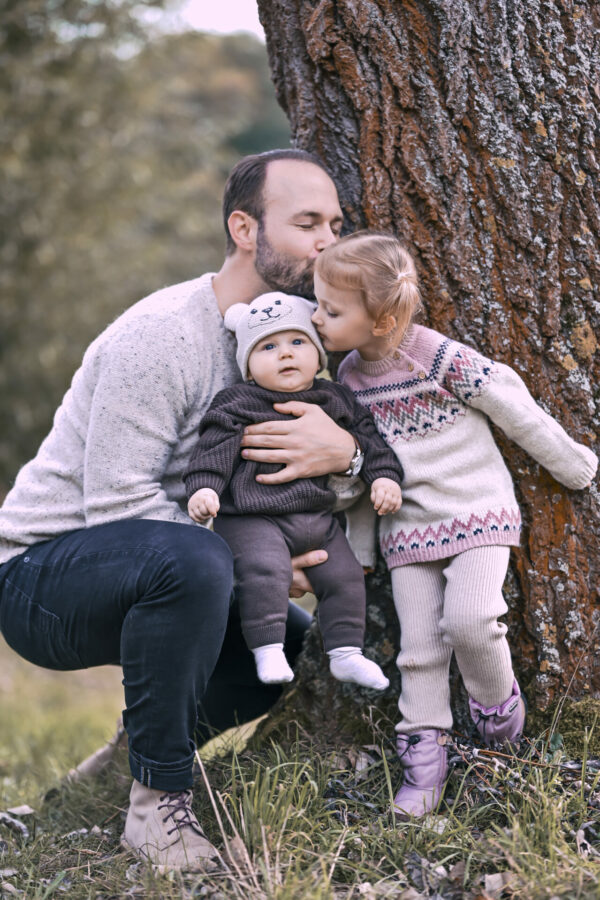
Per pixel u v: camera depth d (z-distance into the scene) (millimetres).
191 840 2176
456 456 2424
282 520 2438
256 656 2365
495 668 2352
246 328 2434
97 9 10344
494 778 2316
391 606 2707
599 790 2311
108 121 11016
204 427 2451
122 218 11359
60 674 7527
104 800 2881
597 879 1918
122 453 2365
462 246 2578
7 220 10594
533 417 2373
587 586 2568
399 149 2609
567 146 2531
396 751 2555
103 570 2252
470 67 2543
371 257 2322
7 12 9992
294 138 2871
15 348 11023
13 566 2465
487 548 2371
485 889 1980
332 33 2621
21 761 4137
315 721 2715
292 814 2207
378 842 2178
